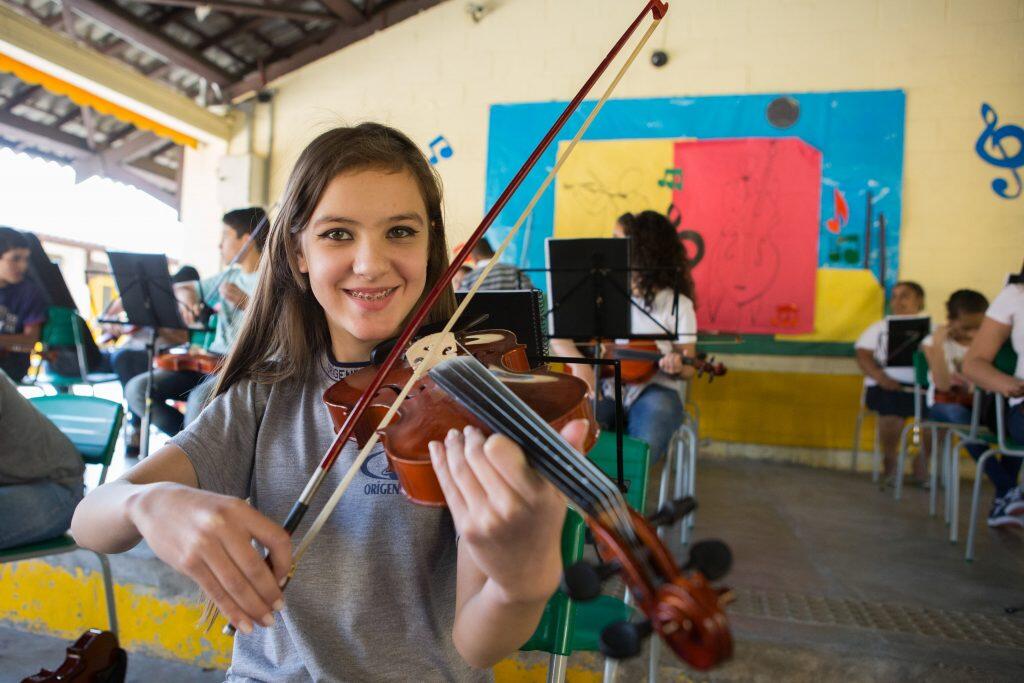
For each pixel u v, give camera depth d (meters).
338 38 5.83
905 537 3.27
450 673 0.95
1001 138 4.84
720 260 5.20
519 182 0.99
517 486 0.57
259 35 5.81
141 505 0.71
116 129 6.58
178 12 5.34
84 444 2.04
